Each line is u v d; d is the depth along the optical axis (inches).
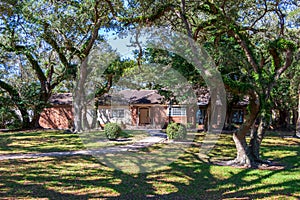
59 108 902.4
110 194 206.5
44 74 770.8
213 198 199.2
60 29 489.7
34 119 761.0
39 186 222.8
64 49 587.2
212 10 313.3
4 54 623.2
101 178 252.7
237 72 376.2
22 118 752.3
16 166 293.6
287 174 269.7
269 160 341.1
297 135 641.6
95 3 416.2
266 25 401.4
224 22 308.8
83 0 440.5
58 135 585.6
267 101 318.0
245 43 320.2
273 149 428.5
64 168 288.7
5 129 736.3
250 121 302.8
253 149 321.1
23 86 769.6
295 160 342.3
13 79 794.2
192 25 355.3
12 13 446.3
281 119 818.8
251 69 341.7
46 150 400.2
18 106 727.1
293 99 721.6
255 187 226.1
